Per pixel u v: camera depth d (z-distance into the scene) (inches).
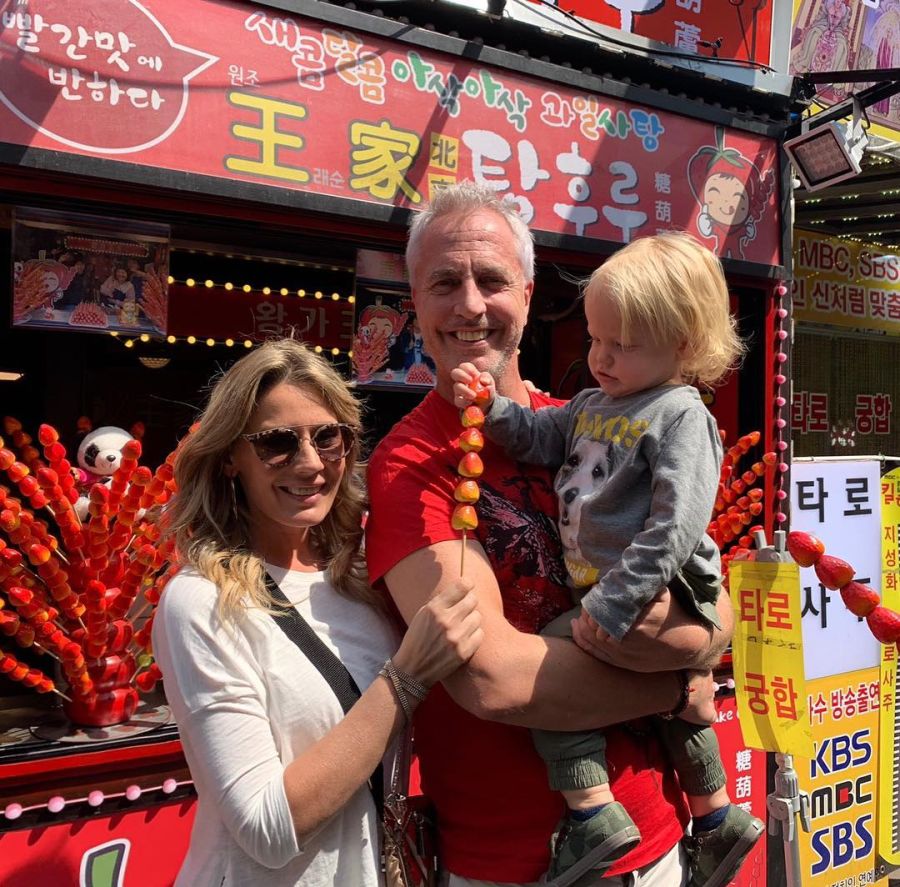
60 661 88.5
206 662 53.3
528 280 72.9
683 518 55.5
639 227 124.0
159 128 87.8
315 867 54.3
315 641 57.5
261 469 57.9
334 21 98.1
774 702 75.0
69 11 82.8
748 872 133.3
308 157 97.1
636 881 60.9
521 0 113.0
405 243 108.7
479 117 109.9
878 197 186.4
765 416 139.3
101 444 99.8
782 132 138.2
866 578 151.3
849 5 187.6
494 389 64.5
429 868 63.9
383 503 62.0
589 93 119.3
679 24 129.8
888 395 240.2
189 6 89.3
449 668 54.1
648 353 61.4
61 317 94.1
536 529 63.9
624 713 58.1
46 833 83.7
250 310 119.8
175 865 89.9
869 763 150.8
